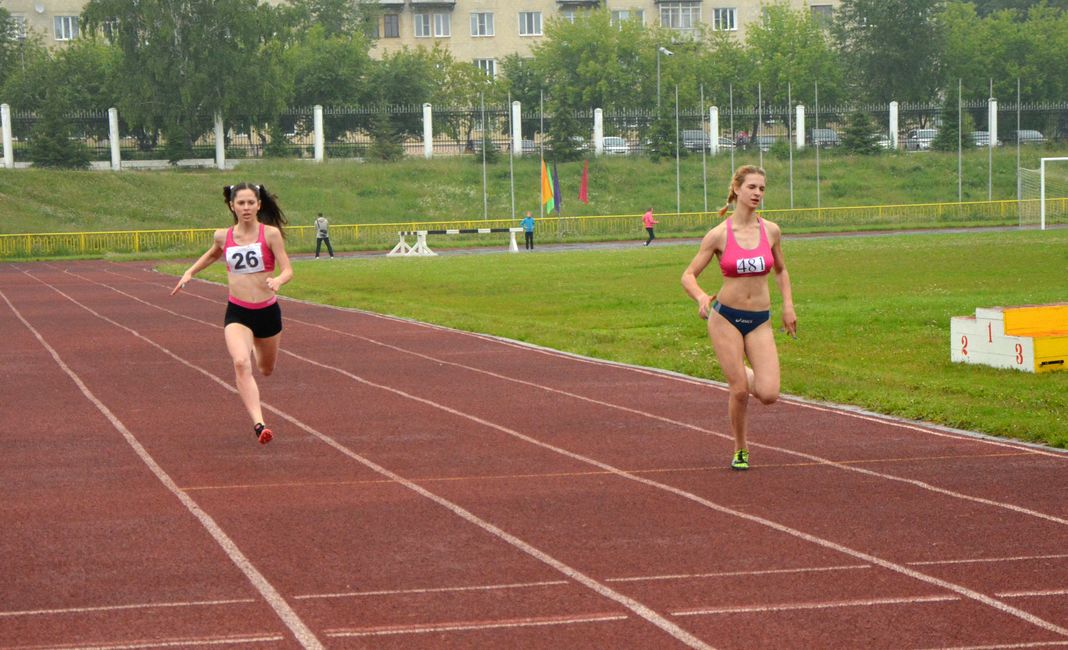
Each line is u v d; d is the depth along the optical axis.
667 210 67.69
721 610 5.87
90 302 27.84
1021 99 90.69
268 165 72.44
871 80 91.25
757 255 9.04
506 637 5.50
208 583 6.37
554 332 19.38
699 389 13.56
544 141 77.25
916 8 89.88
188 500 8.36
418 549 7.04
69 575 6.53
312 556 6.90
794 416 11.79
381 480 9.01
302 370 15.48
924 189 71.12
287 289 30.06
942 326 18.73
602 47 90.12
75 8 99.88
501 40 105.25
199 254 50.97
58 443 10.59
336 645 5.39
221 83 73.94
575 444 10.43
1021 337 14.37
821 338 17.88
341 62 83.94
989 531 7.34
